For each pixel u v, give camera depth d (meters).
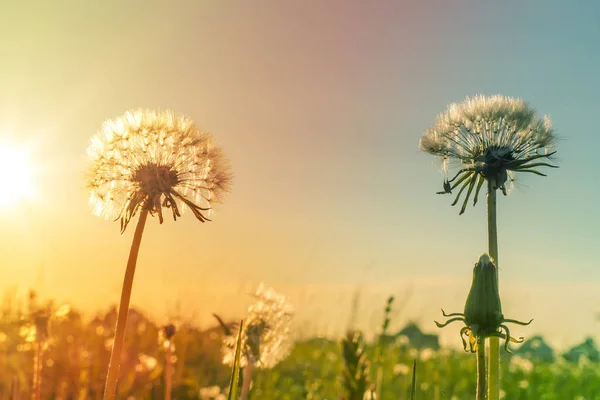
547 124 0.22
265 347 0.24
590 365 0.68
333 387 0.45
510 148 0.22
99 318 0.49
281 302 0.25
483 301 0.18
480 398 0.18
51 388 0.38
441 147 0.22
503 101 0.23
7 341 0.38
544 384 0.61
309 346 0.54
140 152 0.20
